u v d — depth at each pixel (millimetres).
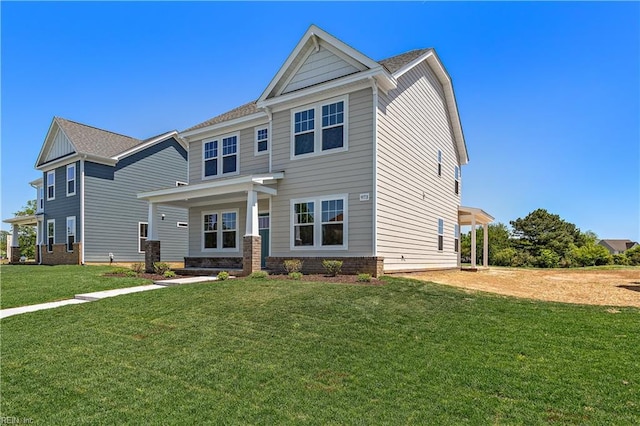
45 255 24656
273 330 6523
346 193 12531
